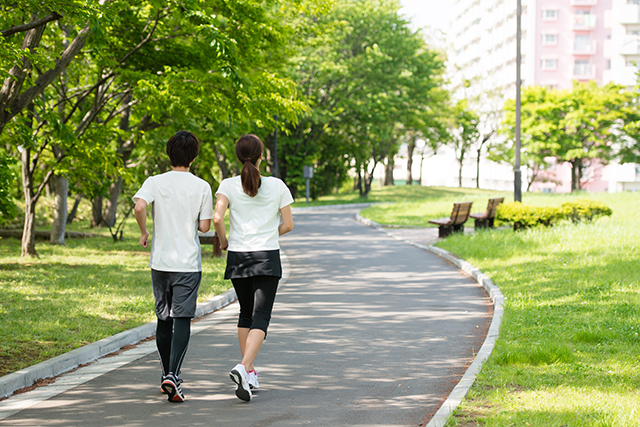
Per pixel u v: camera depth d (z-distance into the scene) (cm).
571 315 777
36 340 674
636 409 438
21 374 540
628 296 878
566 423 418
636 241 1445
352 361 635
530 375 540
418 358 646
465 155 9069
